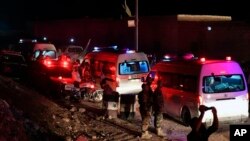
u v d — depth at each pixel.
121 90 18.08
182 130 13.57
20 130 9.56
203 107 8.11
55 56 29.22
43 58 24.14
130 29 40.94
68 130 13.02
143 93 12.44
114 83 18.16
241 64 27.12
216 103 13.36
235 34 35.09
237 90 13.59
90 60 20.05
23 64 24.78
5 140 8.31
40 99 17.86
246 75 22.14
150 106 12.46
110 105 15.34
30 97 17.67
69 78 20.59
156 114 12.79
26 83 22.97
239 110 13.61
